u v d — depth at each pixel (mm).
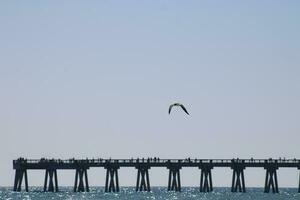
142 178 144000
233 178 145500
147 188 144500
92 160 145375
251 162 145875
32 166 144750
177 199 147375
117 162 144625
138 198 150625
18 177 143875
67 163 145750
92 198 144750
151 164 144375
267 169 146375
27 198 143625
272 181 147875
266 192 148500
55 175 147250
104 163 145000
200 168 144500
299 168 145500
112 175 144500
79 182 145000
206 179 144375
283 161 145750
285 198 145500
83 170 145250
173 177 143750
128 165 144875
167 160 144500
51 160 145500
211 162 144375
